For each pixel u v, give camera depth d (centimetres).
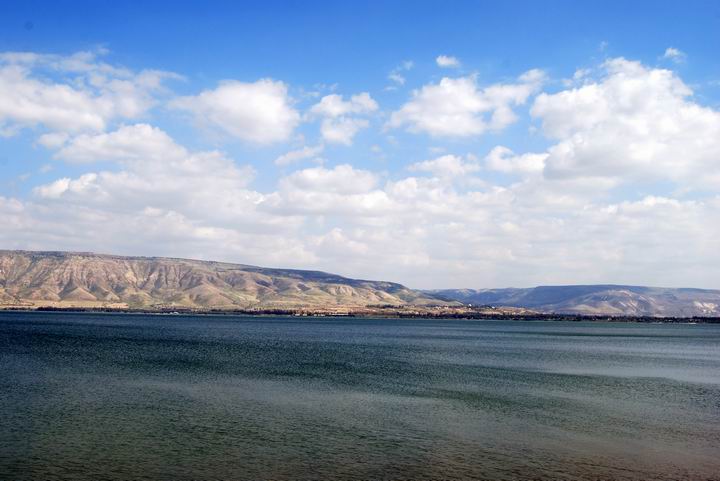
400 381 7288
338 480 3391
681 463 3769
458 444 4153
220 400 5681
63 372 7500
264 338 17138
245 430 4466
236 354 10931
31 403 5325
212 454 3838
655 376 8550
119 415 4909
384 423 4775
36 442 4044
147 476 3412
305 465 3644
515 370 8981
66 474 3425
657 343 18250
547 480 3422
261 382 6950
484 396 6219
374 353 11912
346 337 18825
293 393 6169
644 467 3675
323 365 9138
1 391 5909
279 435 4328
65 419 4719
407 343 15888
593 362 10731
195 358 9894
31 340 13325
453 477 3459
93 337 15262
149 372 7706
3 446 3941
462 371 8631
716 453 4025
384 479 3416
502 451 3991
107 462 3647
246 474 3472
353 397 5978
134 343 13350
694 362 11150
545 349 14275
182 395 5919
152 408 5222
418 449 4012
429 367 9144
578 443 4231
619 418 5153
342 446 4059
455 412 5281
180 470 3522
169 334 18138
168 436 4253
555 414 5275
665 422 5016
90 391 6034
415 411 5294
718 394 6794
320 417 4969
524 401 5950
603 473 3553
